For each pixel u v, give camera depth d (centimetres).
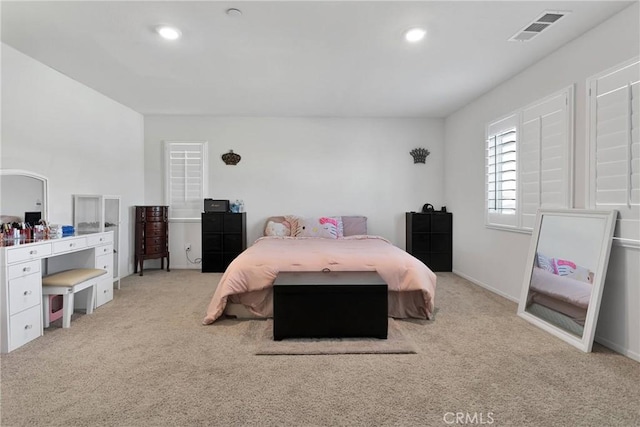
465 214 454
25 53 290
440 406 165
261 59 302
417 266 301
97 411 160
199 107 464
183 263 516
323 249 354
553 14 228
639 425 150
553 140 284
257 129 516
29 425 150
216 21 238
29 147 299
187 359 215
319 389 180
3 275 221
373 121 521
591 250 236
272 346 232
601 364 206
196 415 158
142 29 249
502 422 152
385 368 203
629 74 215
